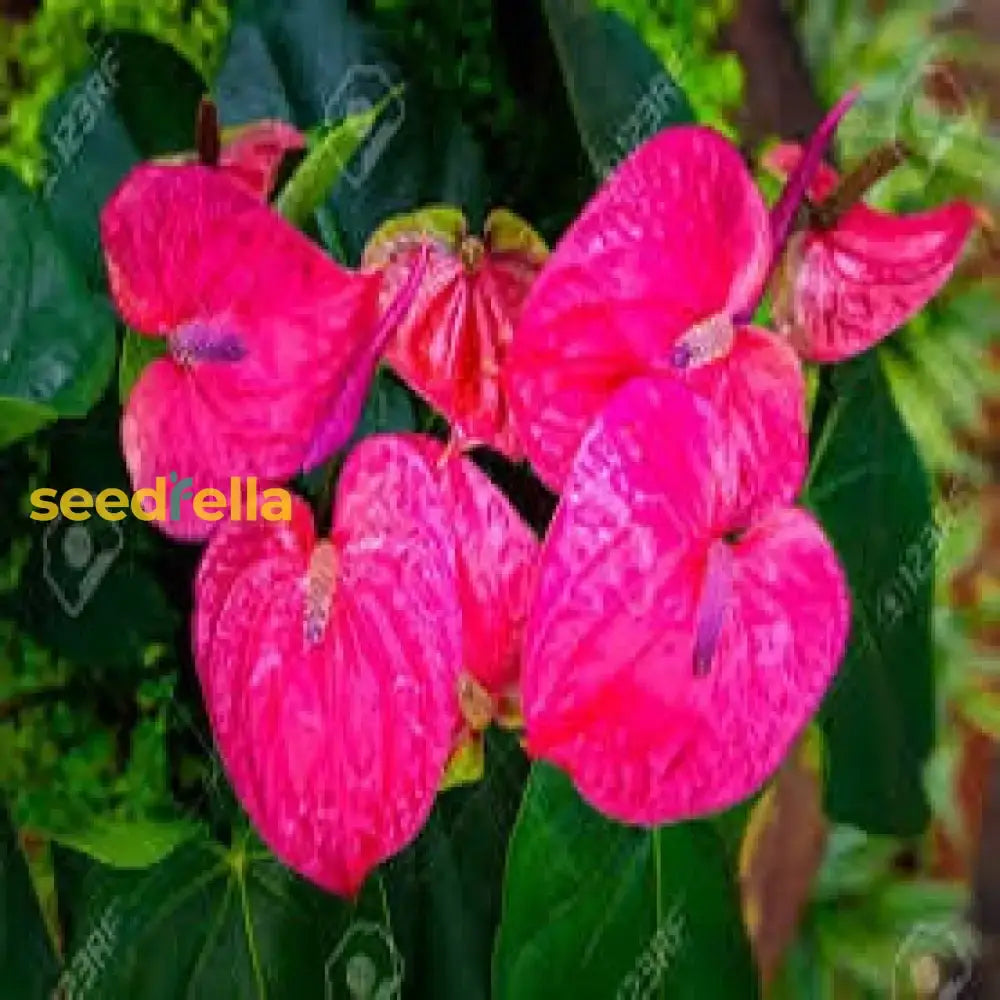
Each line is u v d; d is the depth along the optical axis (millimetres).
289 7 897
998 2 1003
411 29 915
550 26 927
